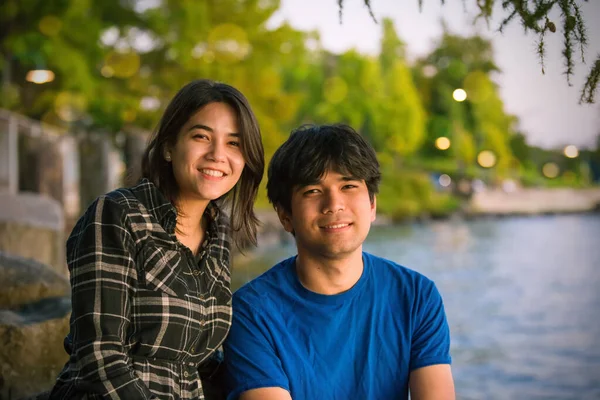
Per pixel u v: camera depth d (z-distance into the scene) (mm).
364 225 2434
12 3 11539
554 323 8961
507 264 15812
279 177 2486
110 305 2051
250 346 2410
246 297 2482
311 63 36344
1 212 6867
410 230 28094
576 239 23375
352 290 2467
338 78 36594
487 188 41375
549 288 12117
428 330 2475
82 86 12297
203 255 2312
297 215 2438
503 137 43094
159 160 2332
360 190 2436
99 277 2051
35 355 3033
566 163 48312
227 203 2494
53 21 12023
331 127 2477
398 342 2463
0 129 9172
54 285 3438
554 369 6648
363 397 2414
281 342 2424
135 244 2135
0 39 12133
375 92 37531
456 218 36312
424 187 36531
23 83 13289
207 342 2299
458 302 10711
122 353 2051
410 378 2463
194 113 2271
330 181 2410
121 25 14242
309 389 2400
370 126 38312
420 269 14977
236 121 2293
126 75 13695
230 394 2391
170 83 14305
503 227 30312
